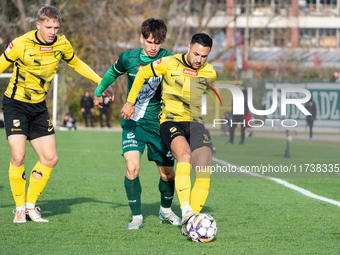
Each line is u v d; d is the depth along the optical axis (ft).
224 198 70.85
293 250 41.55
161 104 50.14
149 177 92.89
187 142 47.16
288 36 391.65
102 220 53.67
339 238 46.26
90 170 101.09
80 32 323.57
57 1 323.37
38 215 52.95
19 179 51.31
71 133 224.74
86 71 56.29
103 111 274.16
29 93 51.67
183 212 44.88
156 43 50.52
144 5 335.47
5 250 40.40
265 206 64.13
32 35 50.34
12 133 51.39
